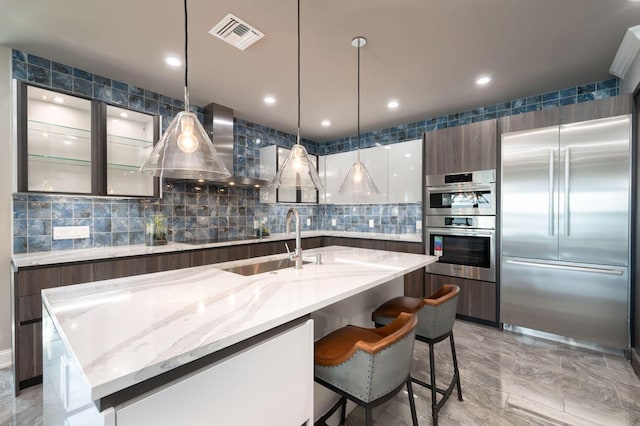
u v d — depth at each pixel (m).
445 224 3.38
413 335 1.25
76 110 2.59
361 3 1.77
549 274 2.70
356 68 2.57
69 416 0.85
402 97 3.24
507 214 2.92
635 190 2.35
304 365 1.18
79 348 0.78
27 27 1.98
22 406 1.85
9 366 2.23
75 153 2.57
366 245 4.13
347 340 1.41
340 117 3.90
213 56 2.36
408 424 1.68
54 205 2.51
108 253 2.44
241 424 0.94
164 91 3.04
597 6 1.80
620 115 2.37
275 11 1.83
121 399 0.70
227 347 0.93
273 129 4.47
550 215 2.68
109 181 2.78
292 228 4.84
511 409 1.80
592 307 2.50
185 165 1.49
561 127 2.62
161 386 0.77
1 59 2.21
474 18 1.91
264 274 1.73
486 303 3.09
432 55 2.37
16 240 2.31
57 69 2.46
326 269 1.88
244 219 4.09
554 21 1.94
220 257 3.18
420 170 3.83
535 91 3.08
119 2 1.73
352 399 1.16
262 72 2.63
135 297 1.25
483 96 3.21
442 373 2.20
